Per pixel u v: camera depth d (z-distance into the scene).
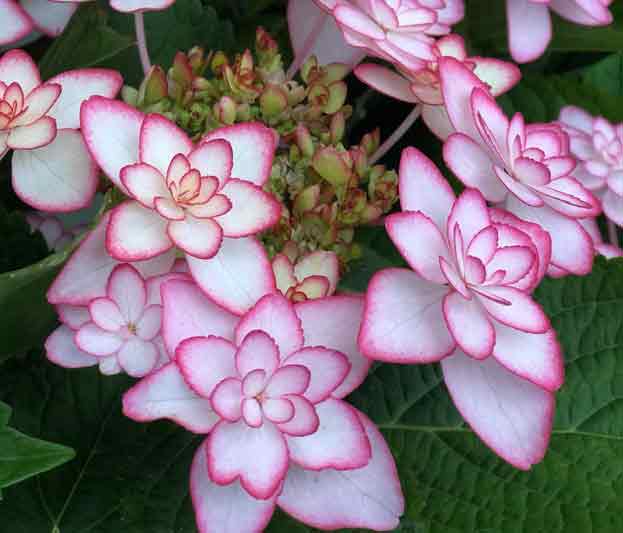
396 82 0.22
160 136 0.18
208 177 0.18
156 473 0.22
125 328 0.19
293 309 0.18
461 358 0.19
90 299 0.19
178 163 0.18
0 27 0.22
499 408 0.19
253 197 0.18
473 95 0.20
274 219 0.18
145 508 0.22
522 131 0.21
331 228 0.21
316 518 0.18
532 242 0.19
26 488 0.22
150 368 0.19
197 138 0.21
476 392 0.19
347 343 0.18
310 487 0.18
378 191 0.22
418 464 0.22
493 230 0.19
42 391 0.22
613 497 0.21
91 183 0.19
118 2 0.21
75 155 0.19
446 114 0.22
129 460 0.22
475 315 0.18
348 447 0.18
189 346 0.17
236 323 0.18
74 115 0.20
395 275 0.18
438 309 0.18
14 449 0.17
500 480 0.22
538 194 0.20
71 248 0.19
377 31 0.21
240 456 0.17
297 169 0.21
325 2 0.21
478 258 0.18
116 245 0.18
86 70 0.20
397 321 0.18
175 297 0.18
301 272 0.20
